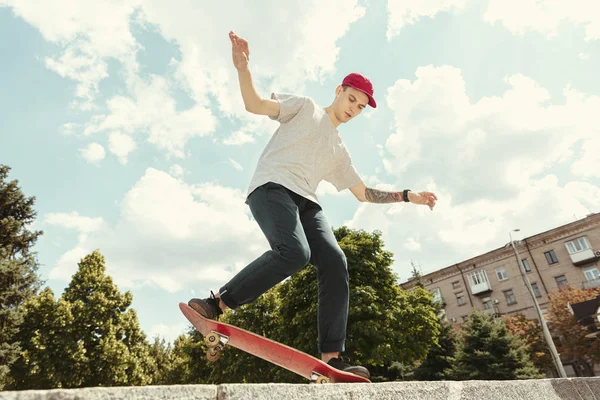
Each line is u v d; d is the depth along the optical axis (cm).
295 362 177
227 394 104
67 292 2114
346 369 190
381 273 1767
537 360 2534
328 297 206
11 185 2133
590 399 214
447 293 3600
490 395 173
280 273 185
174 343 3494
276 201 196
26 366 1822
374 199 272
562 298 2622
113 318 2083
